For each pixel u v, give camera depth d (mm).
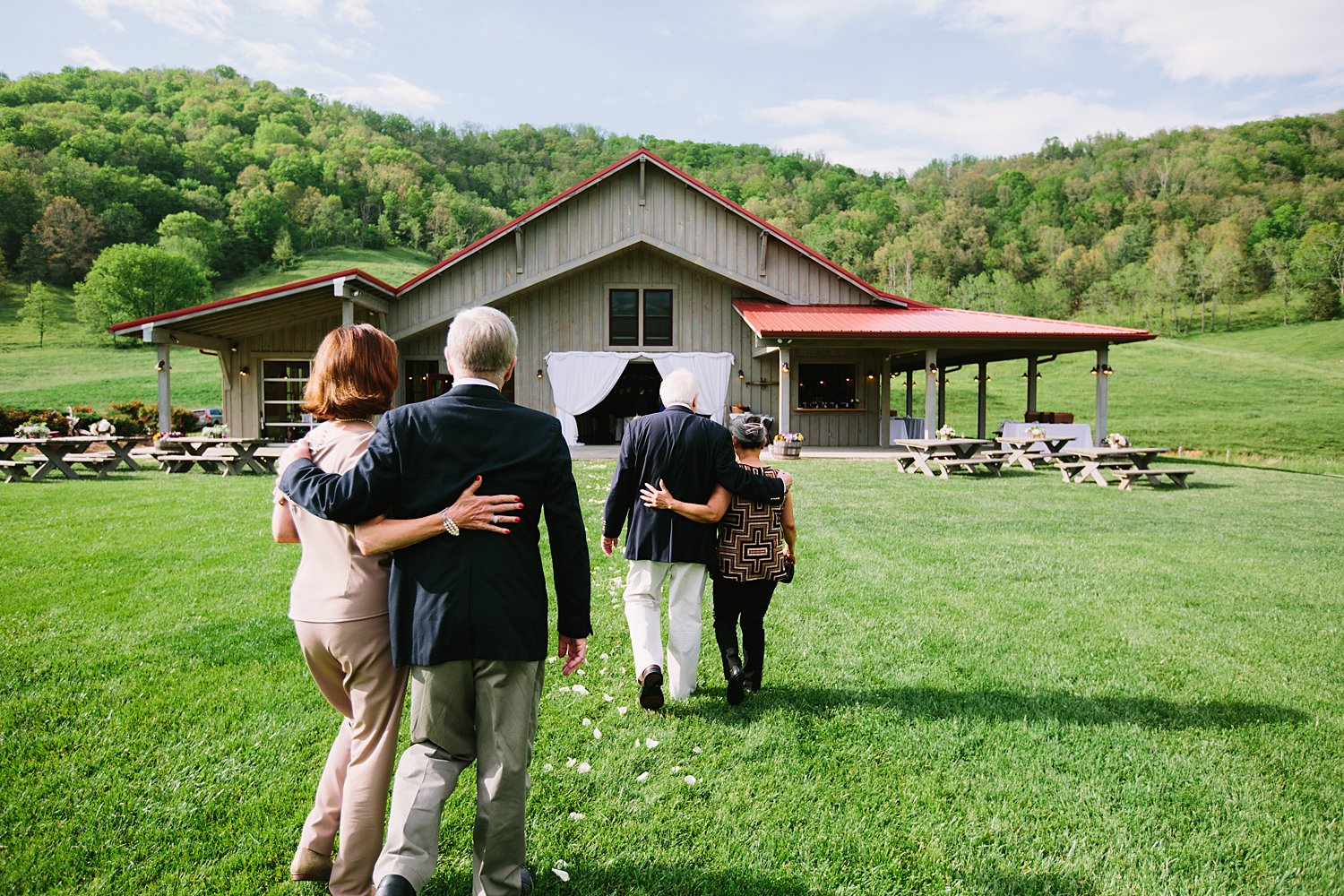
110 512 8367
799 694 3613
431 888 2150
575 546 2059
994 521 8477
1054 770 2912
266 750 2963
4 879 2158
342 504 1825
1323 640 4465
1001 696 3604
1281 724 3316
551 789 2719
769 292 19391
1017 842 2445
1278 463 24578
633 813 2582
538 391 19516
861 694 3623
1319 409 43500
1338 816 2619
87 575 5598
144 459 15914
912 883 2236
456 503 1881
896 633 4531
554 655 4133
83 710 3309
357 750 2043
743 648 4004
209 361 56562
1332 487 12336
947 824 2539
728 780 2812
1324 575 6043
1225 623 4785
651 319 19781
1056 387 52406
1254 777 2873
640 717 3348
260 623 4520
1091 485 12086
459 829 2459
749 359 19906
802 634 4500
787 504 3623
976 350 20219
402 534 1863
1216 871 2307
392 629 1908
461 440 1945
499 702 1919
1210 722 3336
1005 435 18453
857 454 16938
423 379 18953
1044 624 4734
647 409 22266
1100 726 3291
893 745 3096
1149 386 51406
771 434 19703
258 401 18359
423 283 18469
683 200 19188
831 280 19656
